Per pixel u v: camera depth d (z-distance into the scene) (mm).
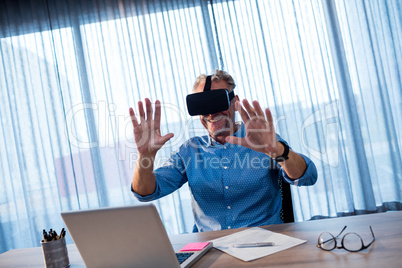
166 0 2992
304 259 873
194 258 964
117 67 3010
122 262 871
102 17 3016
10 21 3006
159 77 2973
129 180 2961
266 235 1103
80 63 2986
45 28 3018
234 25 2951
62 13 3008
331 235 1006
